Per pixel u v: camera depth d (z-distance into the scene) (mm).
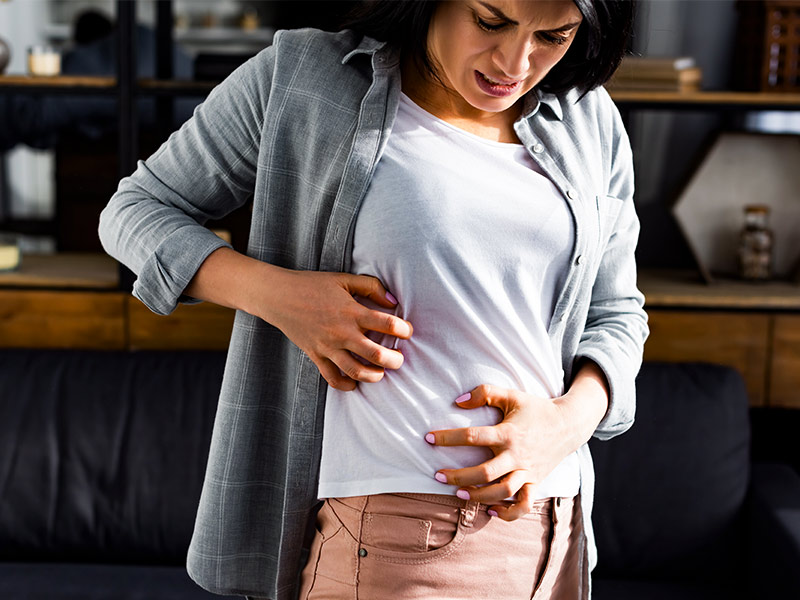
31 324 2330
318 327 1091
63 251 2889
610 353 1226
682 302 2234
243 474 1241
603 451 2057
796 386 2260
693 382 2109
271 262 1204
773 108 2176
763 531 1939
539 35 1054
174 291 1155
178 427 2098
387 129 1115
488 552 1113
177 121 2885
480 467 1066
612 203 1242
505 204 1104
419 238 1079
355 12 1183
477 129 1163
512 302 1135
